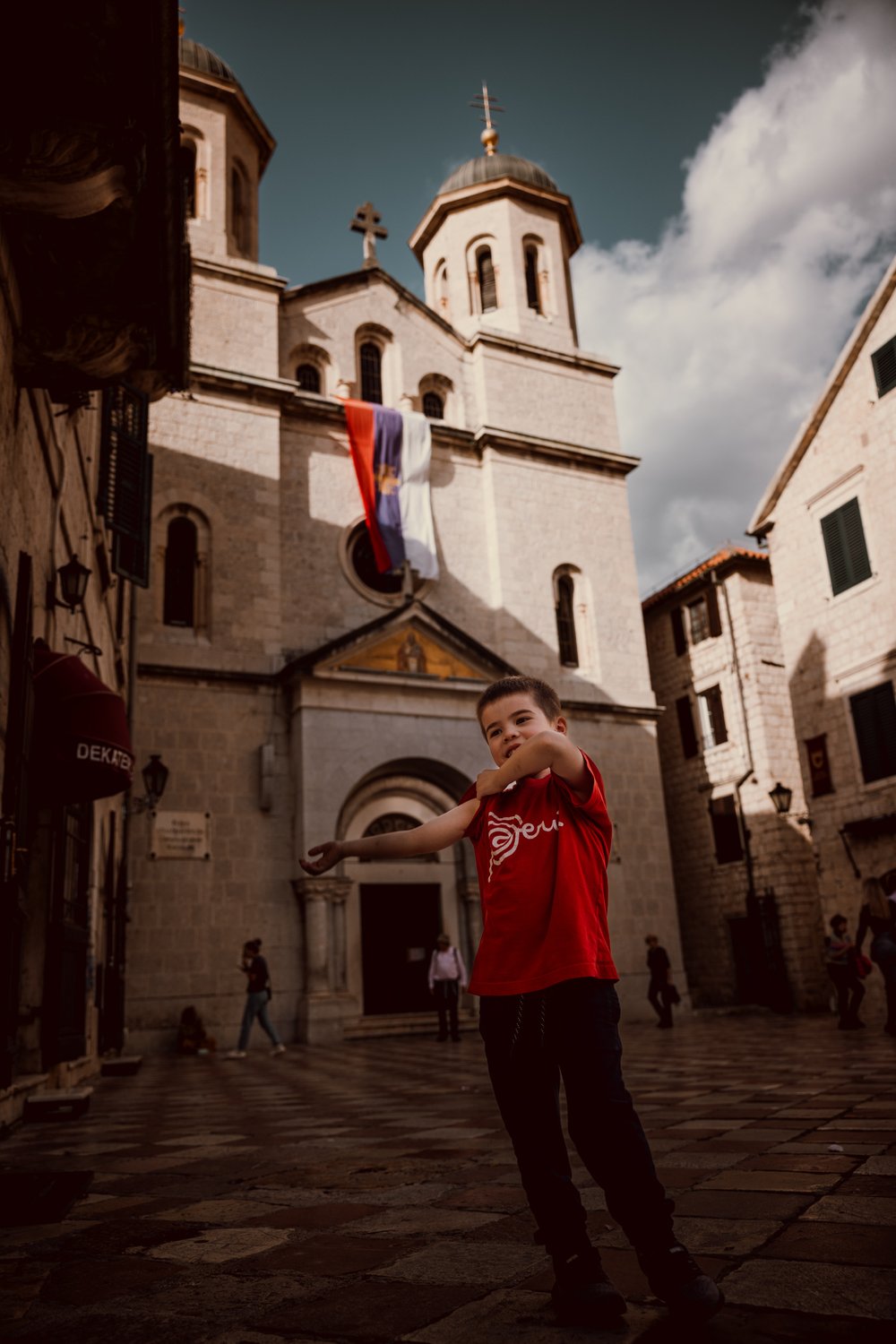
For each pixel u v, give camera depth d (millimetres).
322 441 23672
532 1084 2221
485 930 2326
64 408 8914
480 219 29297
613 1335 2012
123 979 16750
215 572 21203
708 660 28531
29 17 4867
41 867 8539
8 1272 2822
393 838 2365
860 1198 3189
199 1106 8102
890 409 19438
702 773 28406
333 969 19297
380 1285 2523
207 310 23047
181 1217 3561
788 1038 12961
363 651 21359
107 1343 2158
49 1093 7676
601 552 26375
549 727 2480
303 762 20078
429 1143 5191
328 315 25156
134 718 18656
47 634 8523
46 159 5383
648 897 23625
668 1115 5840
